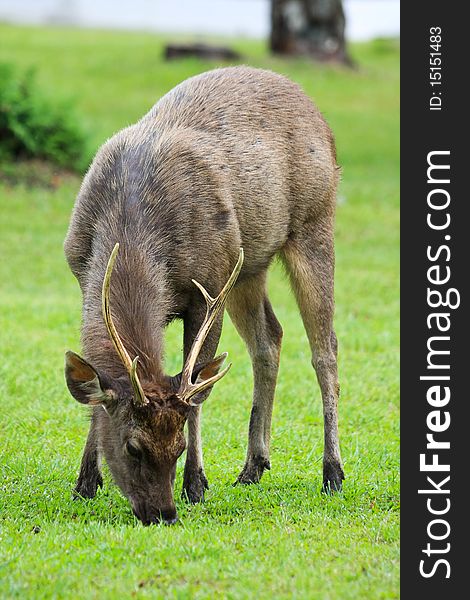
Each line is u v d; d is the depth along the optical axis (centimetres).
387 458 1530
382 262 2811
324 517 1269
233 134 1427
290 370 1934
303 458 1550
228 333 2161
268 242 1463
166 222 1323
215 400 1759
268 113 1477
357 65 5703
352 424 1698
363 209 3353
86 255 1346
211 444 1577
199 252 1349
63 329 2117
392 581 1048
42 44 5756
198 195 1352
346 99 4938
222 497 1361
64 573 1048
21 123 3219
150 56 5431
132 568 1059
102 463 1381
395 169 3916
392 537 1194
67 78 4841
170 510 1156
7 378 1803
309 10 5422
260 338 1520
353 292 2534
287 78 1554
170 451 1141
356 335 2158
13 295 2395
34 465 1448
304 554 1111
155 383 1178
